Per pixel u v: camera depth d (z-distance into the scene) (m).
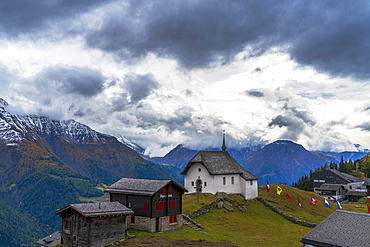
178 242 52.75
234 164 100.12
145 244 50.41
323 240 41.34
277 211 89.94
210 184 92.75
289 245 60.44
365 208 112.00
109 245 50.28
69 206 49.53
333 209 101.56
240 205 89.56
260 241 62.19
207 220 75.00
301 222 81.50
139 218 60.19
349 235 40.62
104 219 50.66
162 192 61.59
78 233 49.31
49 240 80.75
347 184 186.38
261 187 115.00
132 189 61.75
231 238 62.69
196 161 95.00
